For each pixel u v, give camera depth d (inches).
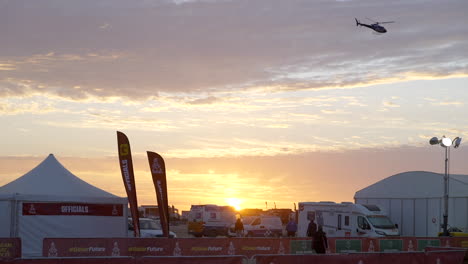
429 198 1439.5
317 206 1519.4
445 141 1328.7
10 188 1013.8
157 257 587.5
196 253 911.0
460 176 1446.9
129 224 1192.8
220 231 1911.9
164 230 1065.5
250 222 1828.2
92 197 1024.2
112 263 573.6
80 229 1010.1
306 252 972.6
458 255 737.6
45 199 991.6
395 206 1519.4
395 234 1341.0
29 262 552.1
